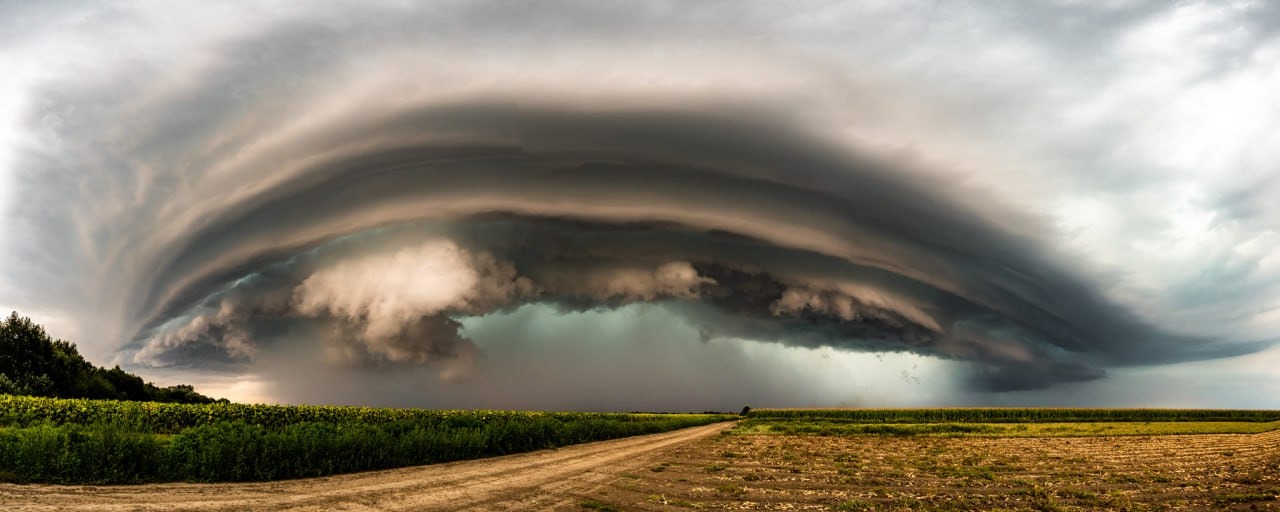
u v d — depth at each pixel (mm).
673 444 46594
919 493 21188
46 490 16344
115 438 19016
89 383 69125
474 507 17516
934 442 48750
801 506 18625
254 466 20609
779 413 117438
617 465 29859
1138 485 22938
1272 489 21562
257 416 44531
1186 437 53844
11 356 61750
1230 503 19031
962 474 25969
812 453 37781
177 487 18156
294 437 22312
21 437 17953
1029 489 21859
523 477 24656
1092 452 38312
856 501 19203
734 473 26578
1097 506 18844
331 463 22875
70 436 18578
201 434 20469
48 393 62188
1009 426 68438
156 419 39500
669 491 21406
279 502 16812
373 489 19891
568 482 23391
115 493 16672
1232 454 35656
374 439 26047
